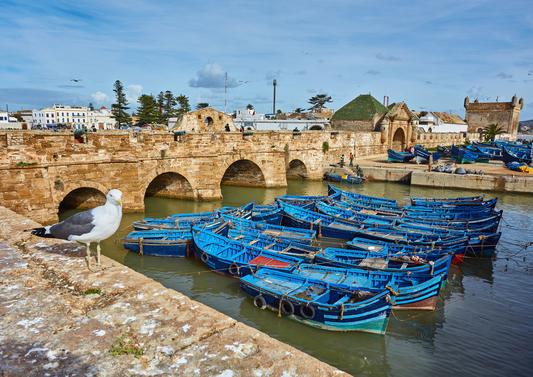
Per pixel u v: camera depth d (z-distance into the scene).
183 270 19.89
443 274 16.47
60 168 24.53
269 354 4.97
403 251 20.06
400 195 43.66
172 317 5.85
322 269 17.20
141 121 91.25
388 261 18.72
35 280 7.12
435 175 47.75
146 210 31.77
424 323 15.45
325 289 15.37
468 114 113.12
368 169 52.22
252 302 16.55
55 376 4.47
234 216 25.31
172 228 23.09
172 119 67.38
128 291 6.72
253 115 82.12
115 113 92.94
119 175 27.55
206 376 4.53
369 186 49.00
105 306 6.16
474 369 12.84
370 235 23.64
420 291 15.16
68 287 6.88
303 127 75.25
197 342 5.20
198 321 5.74
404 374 12.69
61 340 5.21
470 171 49.69
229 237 21.84
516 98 105.56
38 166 23.14
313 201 31.08
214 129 49.72
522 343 14.25
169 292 6.71
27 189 22.86
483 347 14.00
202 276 19.20
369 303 13.63
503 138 105.75
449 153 72.69
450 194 44.25
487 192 45.25
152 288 6.85
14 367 4.60
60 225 7.61
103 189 26.86
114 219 7.56
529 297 18.05
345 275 16.77
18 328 5.48
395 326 15.16
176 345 5.12
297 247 20.36
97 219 7.42
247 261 18.88
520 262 22.52
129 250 21.92
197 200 34.16
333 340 14.17
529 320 15.88
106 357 4.86
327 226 25.11
